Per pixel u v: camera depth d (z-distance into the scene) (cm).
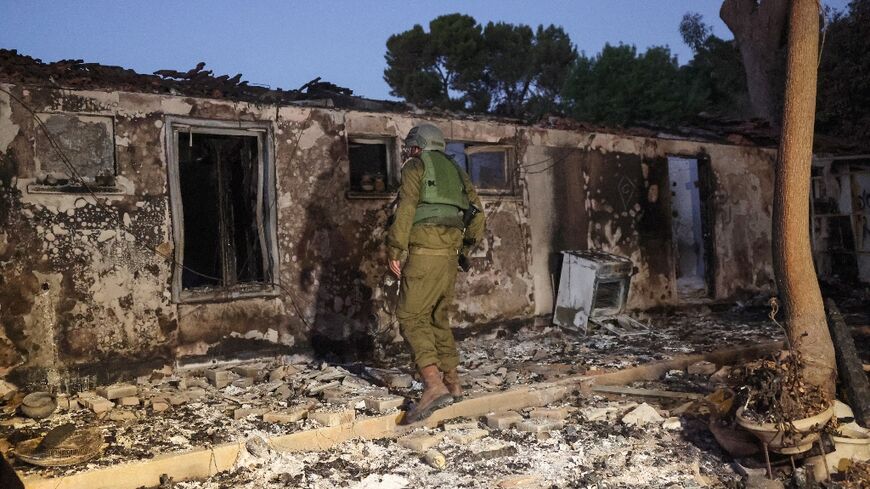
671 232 1091
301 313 751
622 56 2377
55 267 626
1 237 604
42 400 532
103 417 535
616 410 577
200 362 694
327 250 770
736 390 504
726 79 2489
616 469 455
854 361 534
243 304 720
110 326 650
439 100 2859
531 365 725
